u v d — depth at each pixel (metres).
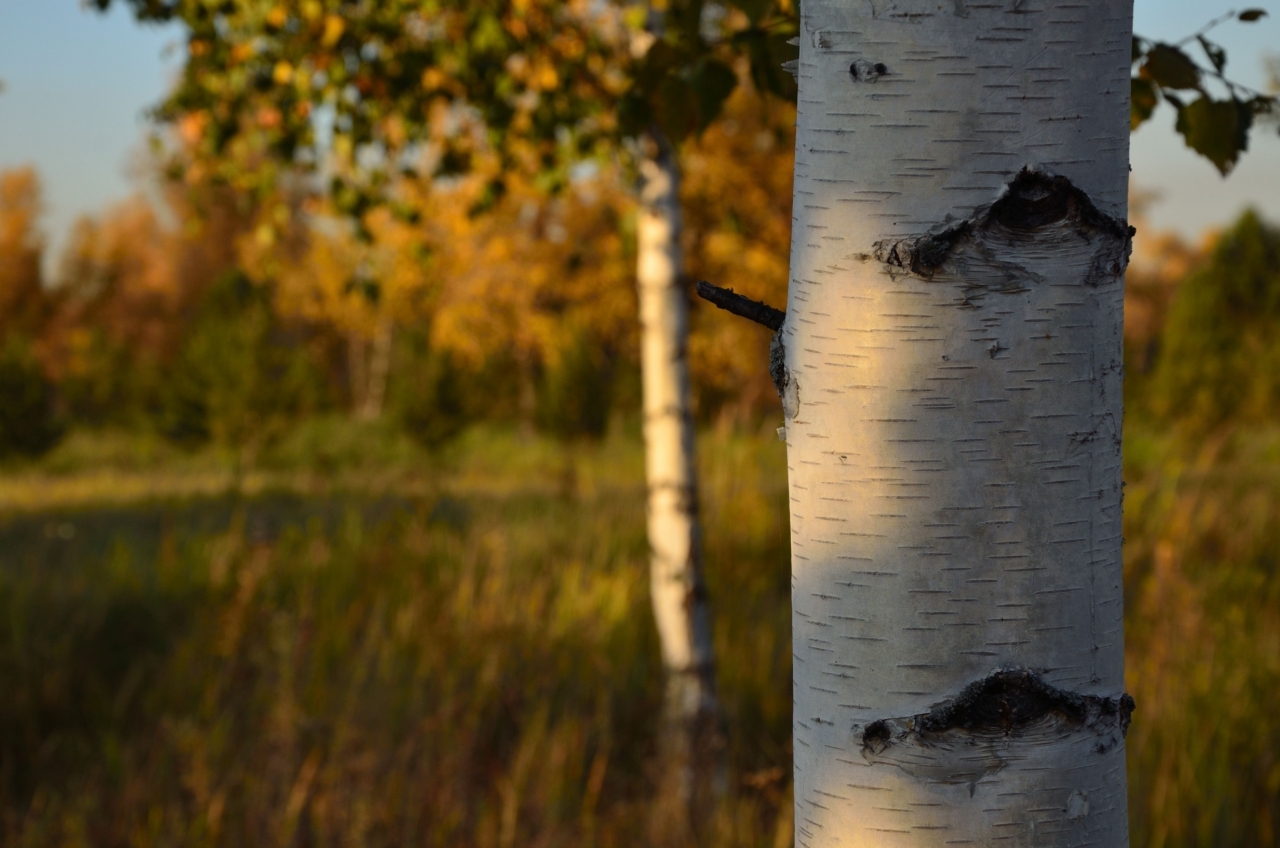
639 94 1.83
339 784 2.97
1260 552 5.78
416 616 4.66
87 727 3.87
